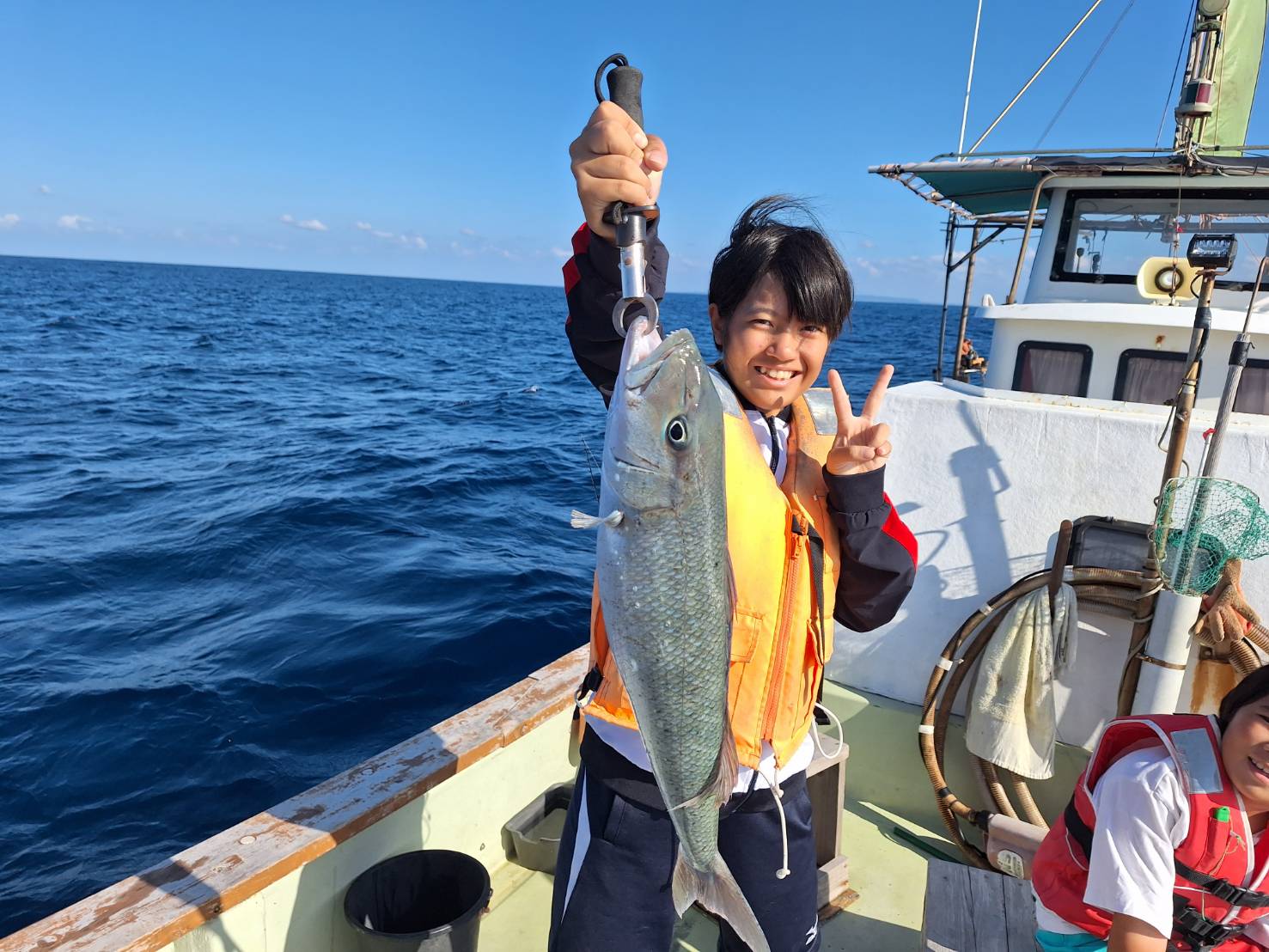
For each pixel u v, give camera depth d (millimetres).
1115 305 4367
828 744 3428
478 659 7344
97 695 6574
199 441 17188
